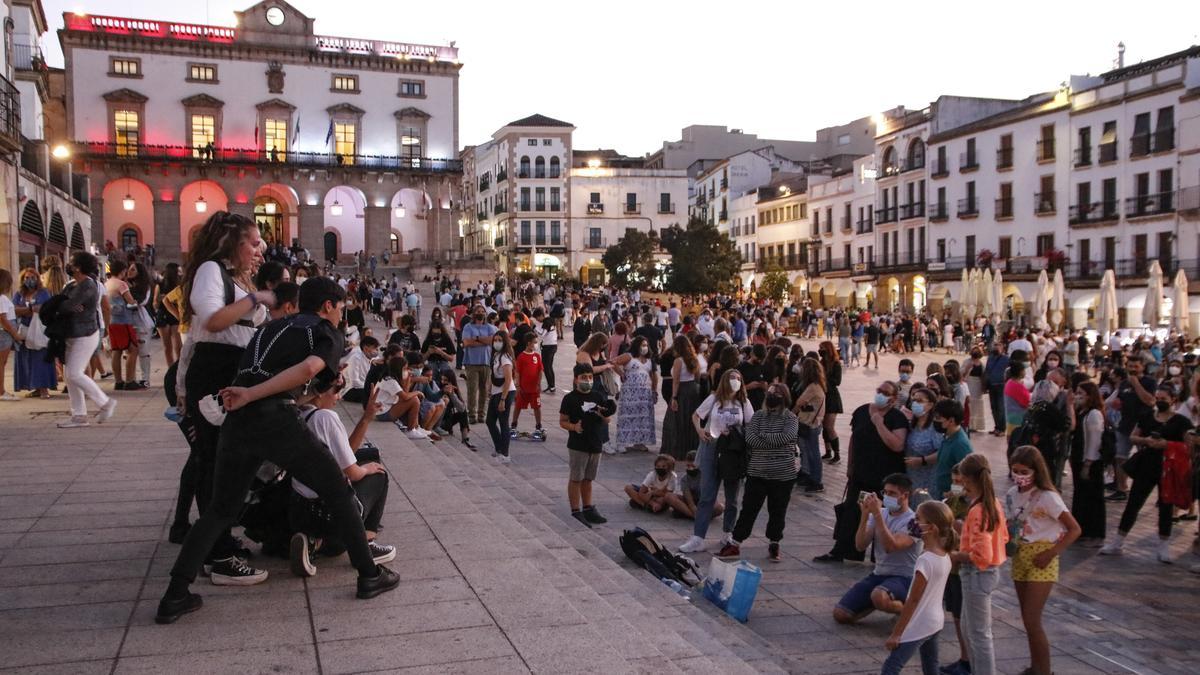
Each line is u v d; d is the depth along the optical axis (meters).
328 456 4.62
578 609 4.80
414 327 16.30
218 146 55.56
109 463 8.09
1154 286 32.44
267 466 5.36
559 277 70.06
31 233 24.14
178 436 9.45
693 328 17.56
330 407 5.62
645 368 14.09
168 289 12.53
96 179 52.62
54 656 3.97
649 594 6.48
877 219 64.31
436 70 59.94
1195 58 43.12
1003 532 6.12
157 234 53.97
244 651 4.06
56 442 9.04
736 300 52.88
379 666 3.93
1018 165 52.59
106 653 4.01
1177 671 6.82
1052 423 9.95
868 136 85.38
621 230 82.44
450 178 59.62
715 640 5.16
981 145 55.06
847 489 8.97
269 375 4.38
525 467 12.67
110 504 6.63
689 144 93.81
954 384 13.98
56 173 28.80
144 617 4.45
